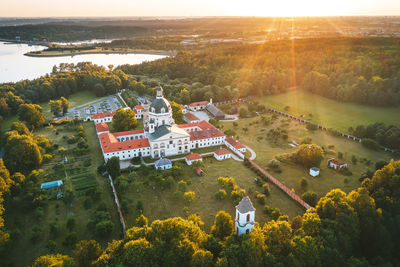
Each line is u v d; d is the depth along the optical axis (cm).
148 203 13388
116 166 15288
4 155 17100
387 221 10450
